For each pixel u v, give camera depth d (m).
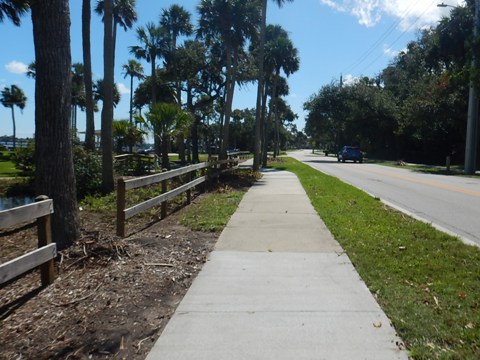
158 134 24.20
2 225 3.93
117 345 3.50
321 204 10.78
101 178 14.35
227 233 7.49
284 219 8.81
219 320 3.93
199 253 6.20
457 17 29.27
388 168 30.97
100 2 29.72
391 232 7.42
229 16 22.61
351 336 3.59
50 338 3.62
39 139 5.71
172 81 43.94
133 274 5.12
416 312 4.01
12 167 27.28
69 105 5.87
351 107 51.69
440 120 36.03
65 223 5.75
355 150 41.19
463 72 26.53
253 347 3.42
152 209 10.23
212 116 48.38
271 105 40.72
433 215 9.97
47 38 5.63
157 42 41.03
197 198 12.30
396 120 48.62
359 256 5.93
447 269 5.31
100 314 4.07
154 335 3.67
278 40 38.94
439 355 3.23
